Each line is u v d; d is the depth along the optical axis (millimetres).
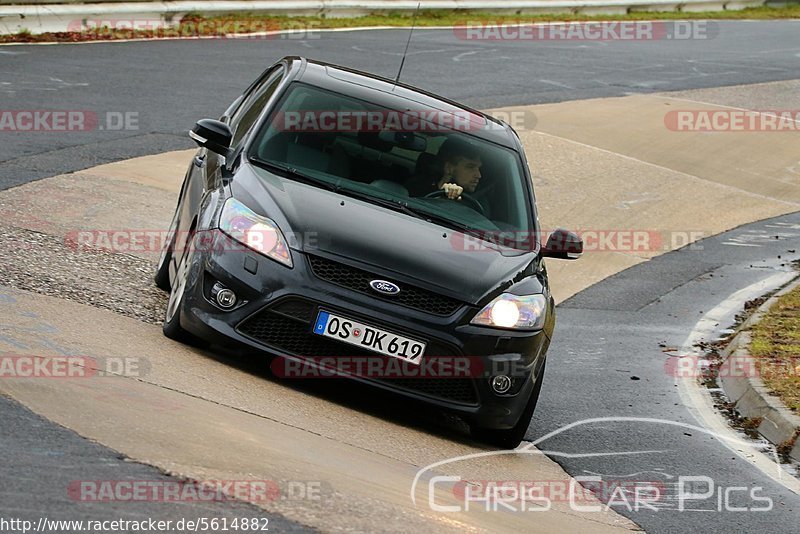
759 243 49594
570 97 71938
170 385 19922
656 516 20203
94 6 69875
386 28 90938
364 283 21609
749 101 77312
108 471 15148
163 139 47906
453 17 101875
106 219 34844
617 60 88625
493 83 72812
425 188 24781
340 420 21125
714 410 28922
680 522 20078
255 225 21938
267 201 22594
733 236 50406
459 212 24469
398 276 21688
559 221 48844
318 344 21453
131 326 23703
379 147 25312
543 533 17547
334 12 91250
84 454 15602
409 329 21438
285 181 23688
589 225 49094
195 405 19109
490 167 25953
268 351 21406
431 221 23875
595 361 32438
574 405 27797
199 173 26375
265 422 19312
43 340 20984
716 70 88312
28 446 15500
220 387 20703
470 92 68688
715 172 60406
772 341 33500
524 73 78000
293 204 22688
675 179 57844
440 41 87438
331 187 23984
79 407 17578
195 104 54375
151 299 26781
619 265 44531
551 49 90875
